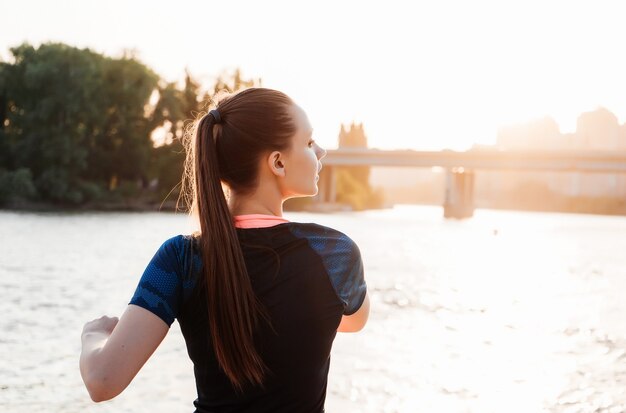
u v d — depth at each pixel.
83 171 62.44
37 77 55.16
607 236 51.78
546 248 37.06
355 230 49.34
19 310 13.40
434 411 7.55
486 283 20.36
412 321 13.37
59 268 21.12
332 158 78.69
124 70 62.25
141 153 62.91
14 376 8.46
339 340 11.20
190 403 7.54
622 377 9.13
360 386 8.44
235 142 1.54
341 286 1.53
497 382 8.79
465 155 73.38
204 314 1.48
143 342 1.44
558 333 12.45
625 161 67.44
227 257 1.45
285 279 1.48
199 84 66.81
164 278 1.47
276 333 1.46
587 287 19.89
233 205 1.59
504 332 12.44
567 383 8.85
